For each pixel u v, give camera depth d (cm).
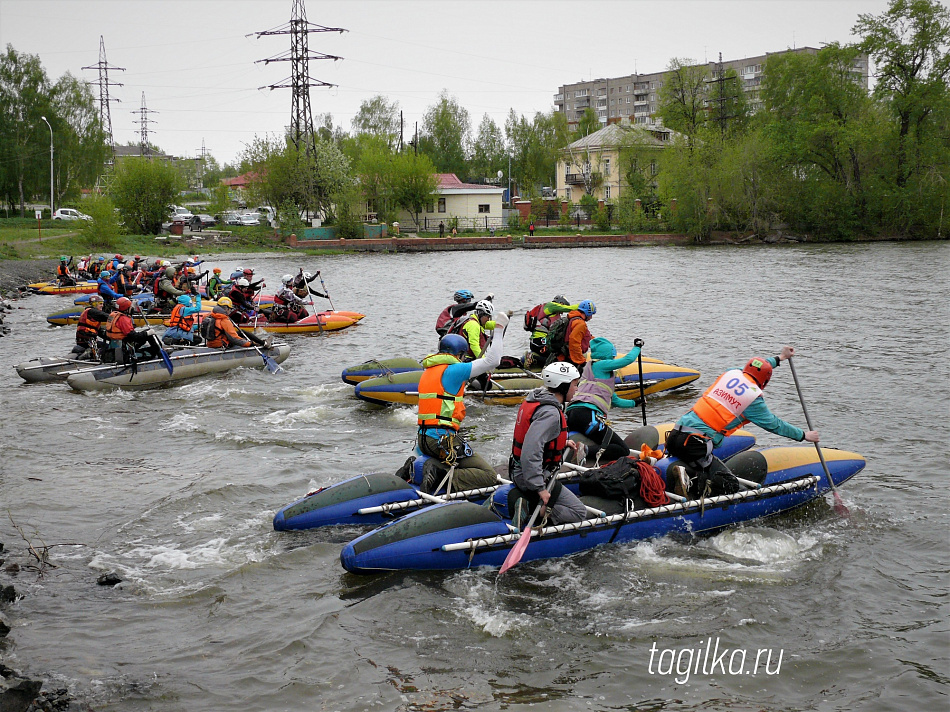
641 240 5762
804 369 1415
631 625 571
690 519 710
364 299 2666
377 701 488
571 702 488
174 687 498
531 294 2753
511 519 665
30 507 790
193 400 1238
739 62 13462
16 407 1192
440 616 583
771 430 738
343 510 729
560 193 8481
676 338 1767
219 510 780
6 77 6838
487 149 10256
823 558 675
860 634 560
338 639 554
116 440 1022
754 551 686
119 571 654
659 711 481
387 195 6662
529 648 543
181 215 6469
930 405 1154
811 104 5678
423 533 643
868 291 2578
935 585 629
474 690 499
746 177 5728
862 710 481
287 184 6056
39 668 516
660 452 775
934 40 5416
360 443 1009
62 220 6162
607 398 841
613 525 679
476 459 748
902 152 5556
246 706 482
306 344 1766
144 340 1341
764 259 4119
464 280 3306
